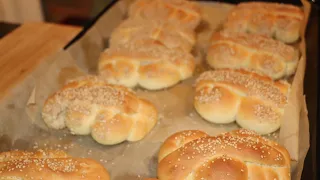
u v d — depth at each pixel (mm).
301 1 727
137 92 600
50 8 989
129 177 481
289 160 470
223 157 444
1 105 530
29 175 436
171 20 704
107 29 697
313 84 581
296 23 682
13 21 947
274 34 695
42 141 522
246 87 553
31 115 545
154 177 481
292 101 536
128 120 522
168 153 479
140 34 652
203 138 469
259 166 449
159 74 595
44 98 567
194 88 604
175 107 575
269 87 558
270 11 701
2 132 517
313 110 539
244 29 701
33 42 671
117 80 597
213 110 546
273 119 534
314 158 478
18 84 557
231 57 625
